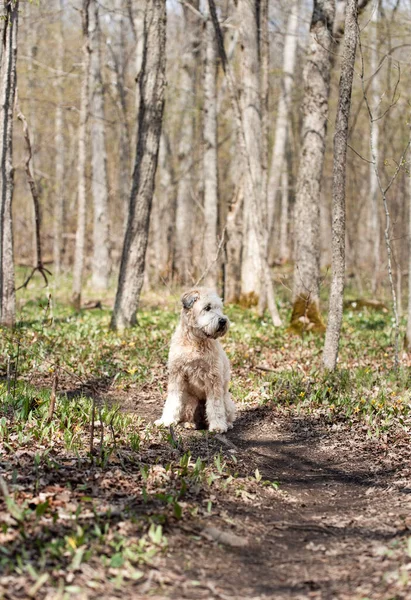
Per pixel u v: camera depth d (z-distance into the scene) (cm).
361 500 618
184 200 2789
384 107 2672
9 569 405
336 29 1778
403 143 2542
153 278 2747
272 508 584
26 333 1309
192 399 823
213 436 777
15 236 4244
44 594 387
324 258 3947
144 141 1522
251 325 1634
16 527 456
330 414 894
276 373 1112
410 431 813
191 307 767
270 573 451
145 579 421
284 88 2538
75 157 3881
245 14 1878
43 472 569
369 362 1252
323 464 739
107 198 2683
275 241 4556
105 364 1140
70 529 464
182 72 2678
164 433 757
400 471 685
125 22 3061
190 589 415
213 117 2047
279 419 900
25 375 1039
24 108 2858
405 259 3478
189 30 2598
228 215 2262
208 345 780
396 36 1845
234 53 2998
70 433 685
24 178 3731
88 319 1623
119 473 588
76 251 1855
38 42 2931
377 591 410
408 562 445
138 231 1524
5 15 1233
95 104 2620
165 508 523
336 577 441
